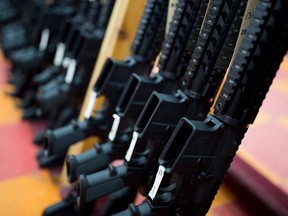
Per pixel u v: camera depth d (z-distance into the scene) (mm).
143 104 929
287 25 622
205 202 768
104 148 950
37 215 1165
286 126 2486
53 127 1531
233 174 1549
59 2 1946
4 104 1910
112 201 1055
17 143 1567
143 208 743
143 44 1035
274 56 643
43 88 1381
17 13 2580
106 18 1315
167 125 809
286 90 3512
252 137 2188
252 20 633
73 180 906
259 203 1402
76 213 1123
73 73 1330
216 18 721
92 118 1069
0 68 2434
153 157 851
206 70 763
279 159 1919
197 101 805
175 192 744
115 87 1034
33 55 1824
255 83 654
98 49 1326
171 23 892
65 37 1527
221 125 690
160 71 938
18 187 1278
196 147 681
